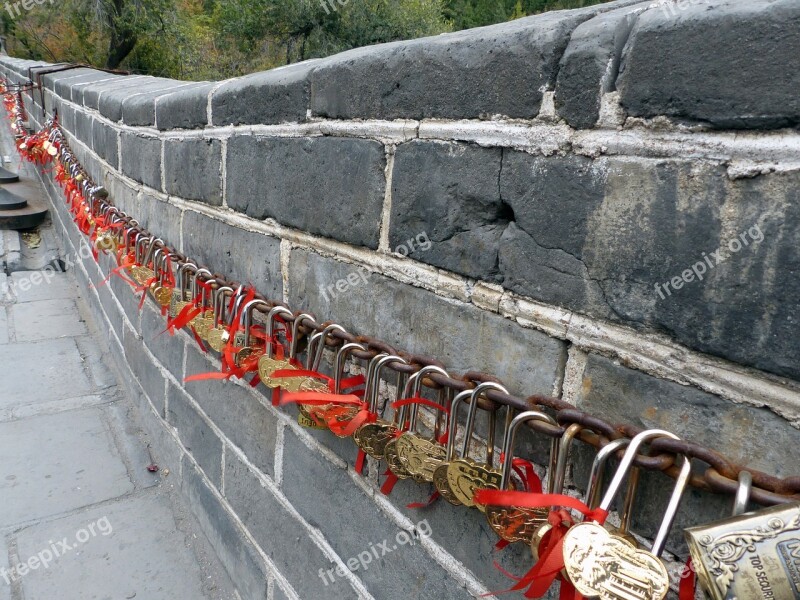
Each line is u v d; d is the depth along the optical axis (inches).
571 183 36.3
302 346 65.1
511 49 38.2
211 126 77.9
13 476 107.3
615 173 34.0
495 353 43.1
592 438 35.2
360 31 427.5
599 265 35.5
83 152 170.7
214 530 90.1
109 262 145.9
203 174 82.0
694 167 30.5
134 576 87.5
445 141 44.3
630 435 33.6
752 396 29.8
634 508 36.2
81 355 156.4
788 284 27.6
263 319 72.2
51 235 250.4
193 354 93.0
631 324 34.4
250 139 69.2
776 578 25.8
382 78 48.8
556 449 37.3
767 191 28.0
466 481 40.7
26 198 267.1
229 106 72.6
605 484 37.2
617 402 35.7
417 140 46.6
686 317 31.7
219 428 85.8
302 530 67.9
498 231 41.9
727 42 28.2
